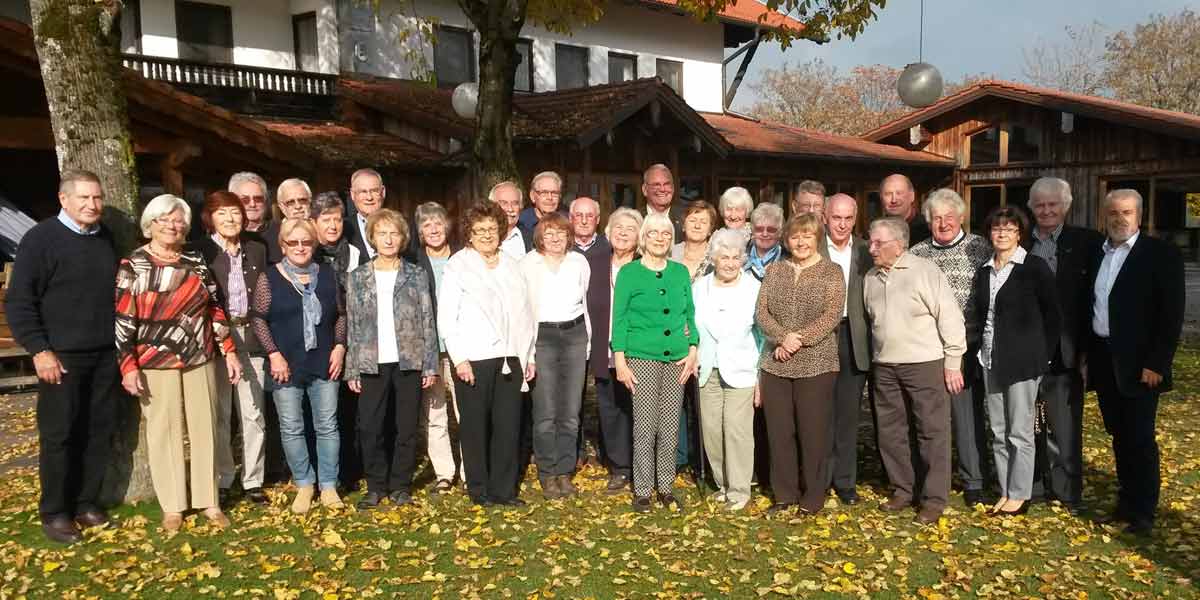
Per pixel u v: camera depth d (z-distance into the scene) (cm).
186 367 527
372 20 1645
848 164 2052
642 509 571
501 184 670
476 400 572
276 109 1557
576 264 607
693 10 1112
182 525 537
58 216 518
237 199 561
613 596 443
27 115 1041
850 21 1116
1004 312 534
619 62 2009
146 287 516
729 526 541
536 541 517
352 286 563
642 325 572
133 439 577
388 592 448
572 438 612
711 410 580
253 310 550
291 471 578
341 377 573
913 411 546
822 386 548
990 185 2159
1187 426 786
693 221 598
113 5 567
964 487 574
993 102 2131
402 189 1492
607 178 1586
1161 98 4159
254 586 455
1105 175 1948
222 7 1552
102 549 501
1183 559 480
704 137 1589
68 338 506
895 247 538
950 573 461
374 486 579
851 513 563
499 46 986
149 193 1336
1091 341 538
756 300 565
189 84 1437
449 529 536
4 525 543
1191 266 2623
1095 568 468
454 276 569
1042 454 565
